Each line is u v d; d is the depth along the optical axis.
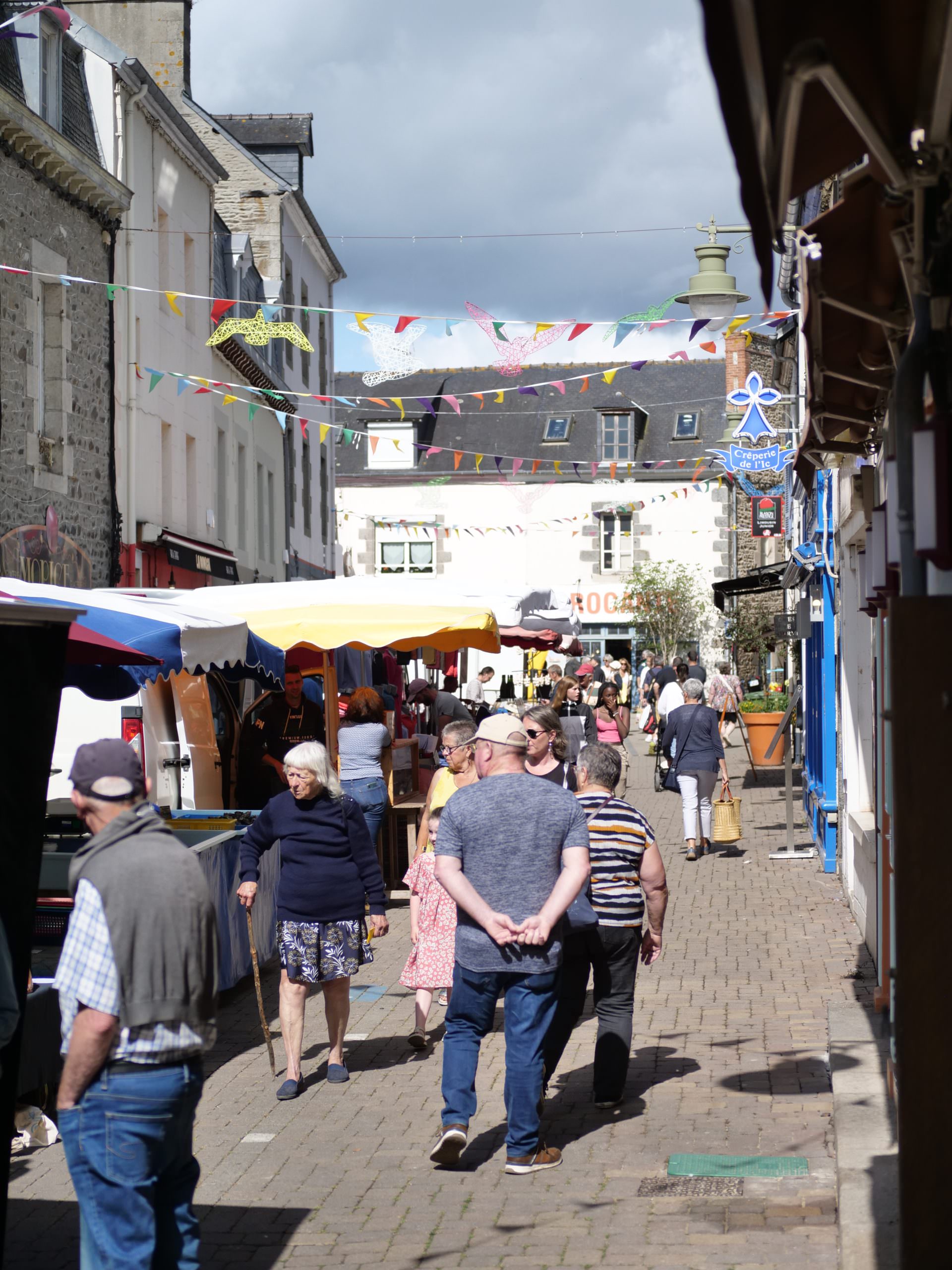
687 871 13.56
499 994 5.76
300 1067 7.18
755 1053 7.15
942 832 3.04
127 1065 3.74
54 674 4.11
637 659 40.69
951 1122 3.03
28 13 9.78
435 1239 4.94
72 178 16.58
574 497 41.62
